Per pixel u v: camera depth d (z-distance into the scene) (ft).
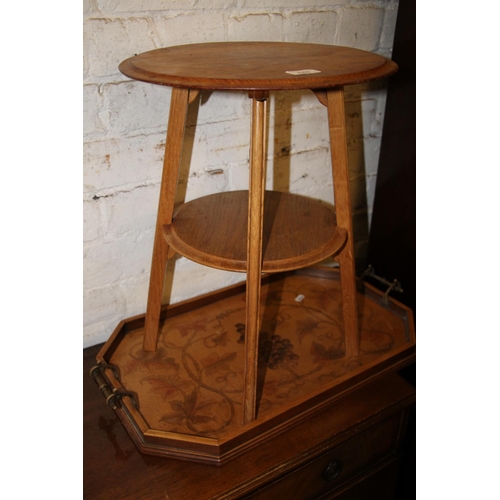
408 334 3.70
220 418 3.00
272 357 3.49
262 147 2.38
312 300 4.13
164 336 3.69
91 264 3.55
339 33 3.90
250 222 2.50
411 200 4.28
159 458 2.84
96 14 2.95
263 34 3.58
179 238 2.99
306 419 3.05
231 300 4.13
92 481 2.70
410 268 4.46
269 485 2.88
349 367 3.40
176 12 3.19
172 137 2.98
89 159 3.25
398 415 3.40
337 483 3.33
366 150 4.54
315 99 4.03
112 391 2.98
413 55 3.96
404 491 4.50
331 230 3.12
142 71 2.40
